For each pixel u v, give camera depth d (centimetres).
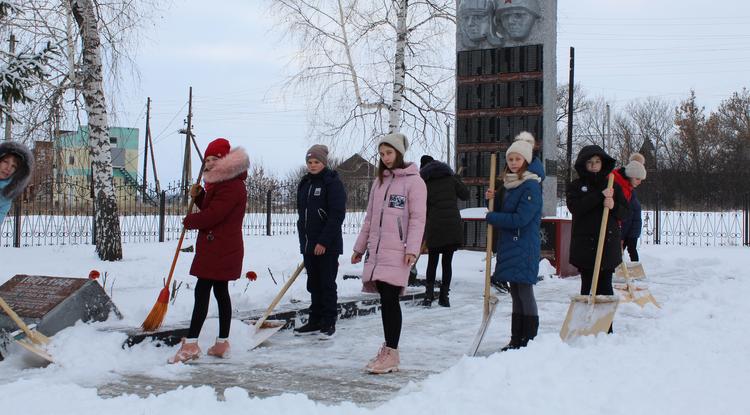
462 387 414
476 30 1335
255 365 526
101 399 394
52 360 501
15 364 512
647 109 5962
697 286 950
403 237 515
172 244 1661
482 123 1333
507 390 401
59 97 1169
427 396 402
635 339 568
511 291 573
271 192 2181
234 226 548
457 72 1359
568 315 581
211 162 548
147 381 473
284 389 453
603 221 585
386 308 511
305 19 1487
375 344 611
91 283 602
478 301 884
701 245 1969
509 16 1302
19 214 1519
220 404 384
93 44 1221
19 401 386
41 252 1374
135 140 3825
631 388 414
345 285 880
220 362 535
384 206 521
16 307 573
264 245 1709
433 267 839
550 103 1298
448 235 823
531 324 561
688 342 557
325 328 647
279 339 634
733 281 1008
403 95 1415
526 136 576
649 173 3697
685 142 5069
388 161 527
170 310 677
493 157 566
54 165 1318
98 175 1275
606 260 602
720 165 4522
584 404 386
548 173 1283
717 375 450
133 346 551
